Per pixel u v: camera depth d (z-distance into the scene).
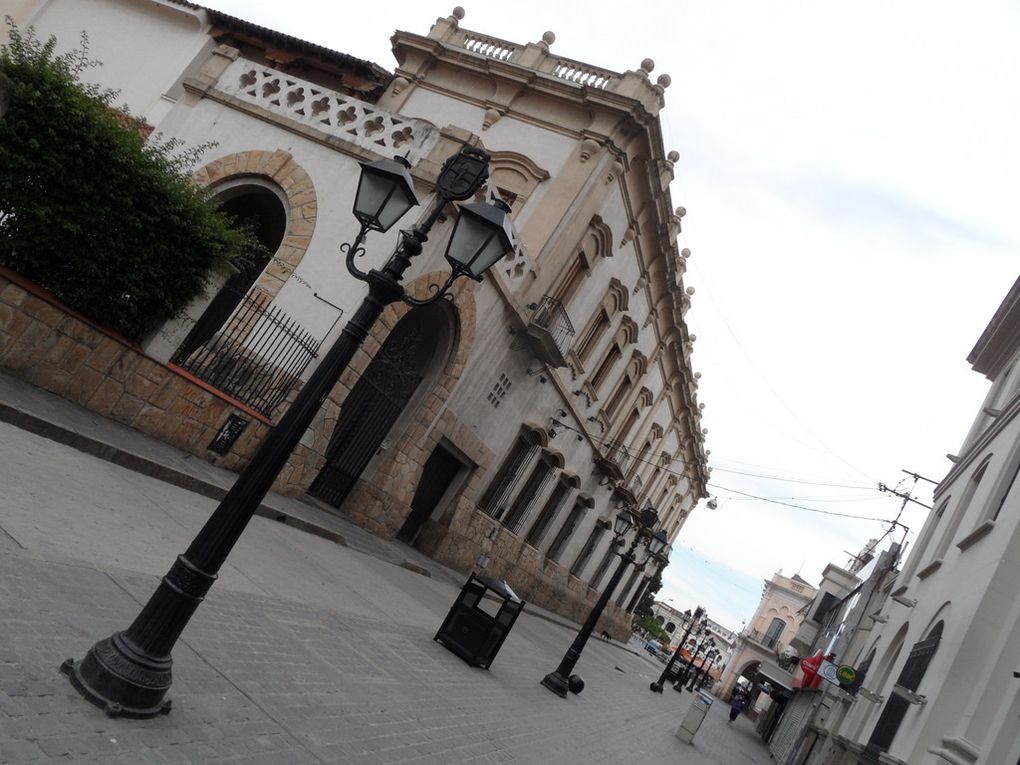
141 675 4.01
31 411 7.88
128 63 18.95
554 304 18.98
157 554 6.59
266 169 14.20
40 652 4.04
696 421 43.25
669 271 27.19
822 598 40.41
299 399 4.44
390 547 16.44
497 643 10.33
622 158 19.48
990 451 13.27
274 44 19.05
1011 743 7.60
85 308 9.27
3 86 8.30
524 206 19.03
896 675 12.15
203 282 10.32
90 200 8.90
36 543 5.34
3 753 3.14
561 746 8.76
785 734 25.03
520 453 23.20
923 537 16.97
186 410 10.85
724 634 95.00
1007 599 8.91
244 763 4.14
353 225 13.59
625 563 14.13
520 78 19.62
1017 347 16.05
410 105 20.48
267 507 11.35
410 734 6.05
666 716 20.12
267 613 6.89
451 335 16.55
